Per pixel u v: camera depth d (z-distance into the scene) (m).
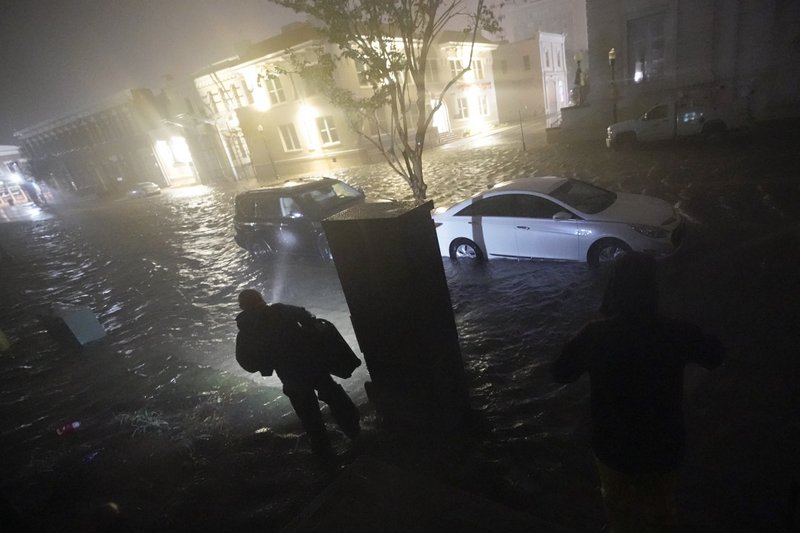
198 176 40.12
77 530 1.54
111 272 12.96
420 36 6.35
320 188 9.59
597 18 17.39
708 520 2.72
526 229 6.89
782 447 3.09
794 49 14.36
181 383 5.73
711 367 1.84
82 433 4.98
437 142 32.03
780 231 6.31
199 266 11.69
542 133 27.11
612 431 1.92
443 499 2.98
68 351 7.54
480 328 5.66
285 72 6.94
